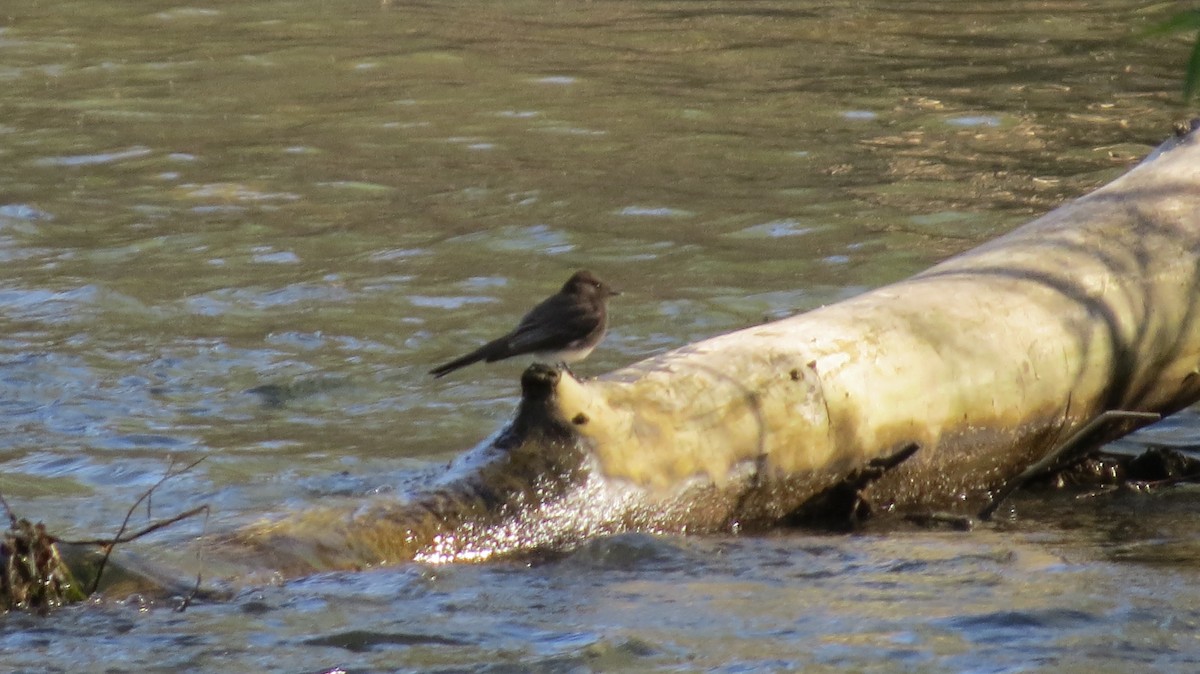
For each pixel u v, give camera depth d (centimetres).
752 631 1281
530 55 4769
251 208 3173
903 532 1597
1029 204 3136
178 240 2944
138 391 2145
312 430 1995
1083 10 5369
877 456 1634
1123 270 1784
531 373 1496
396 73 4538
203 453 1895
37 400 2098
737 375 1578
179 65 4644
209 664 1219
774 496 1589
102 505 1695
